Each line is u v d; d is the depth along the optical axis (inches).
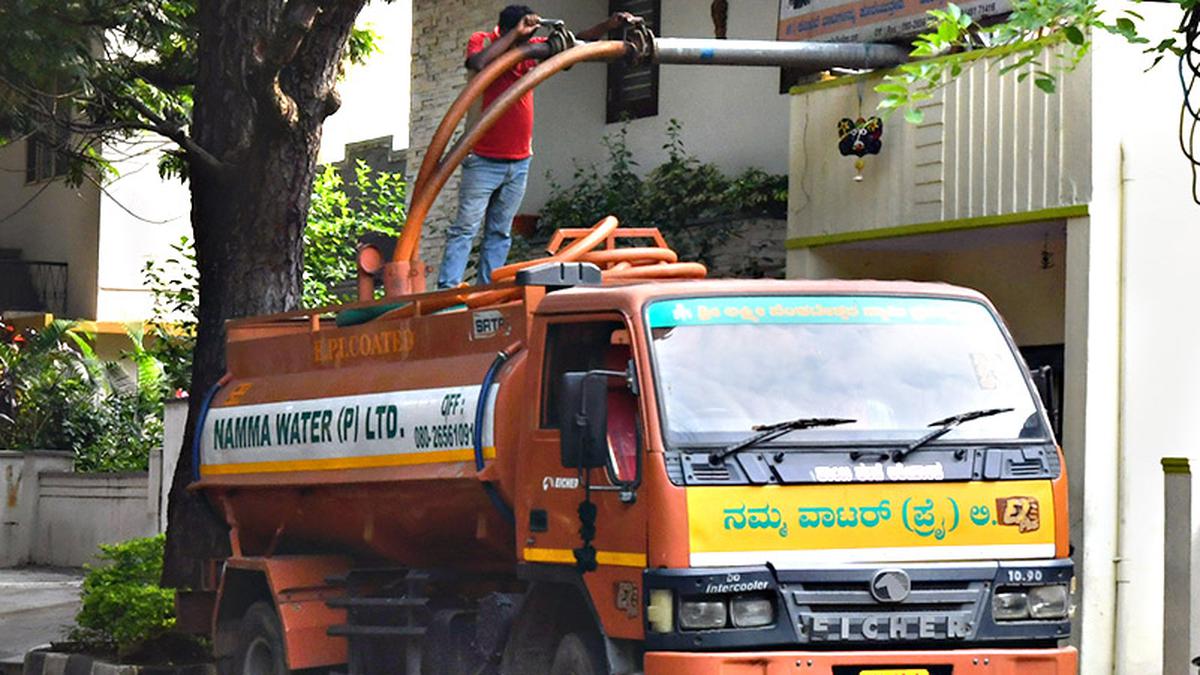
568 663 604.7
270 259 960.3
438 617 685.3
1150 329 810.8
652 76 1184.8
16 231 2150.6
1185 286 821.2
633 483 560.7
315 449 747.4
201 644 933.8
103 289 1998.0
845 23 914.1
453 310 687.7
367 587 756.0
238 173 962.1
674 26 1175.6
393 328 716.0
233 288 960.9
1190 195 822.5
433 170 797.2
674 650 540.7
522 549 616.4
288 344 791.1
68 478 1609.3
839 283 598.9
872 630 551.2
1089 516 791.7
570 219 1160.8
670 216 1099.3
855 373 580.4
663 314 575.2
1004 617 566.9
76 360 1791.3
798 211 948.6
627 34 841.5
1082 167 804.6
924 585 559.2
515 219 1181.7
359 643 739.4
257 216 956.6
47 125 1135.6
